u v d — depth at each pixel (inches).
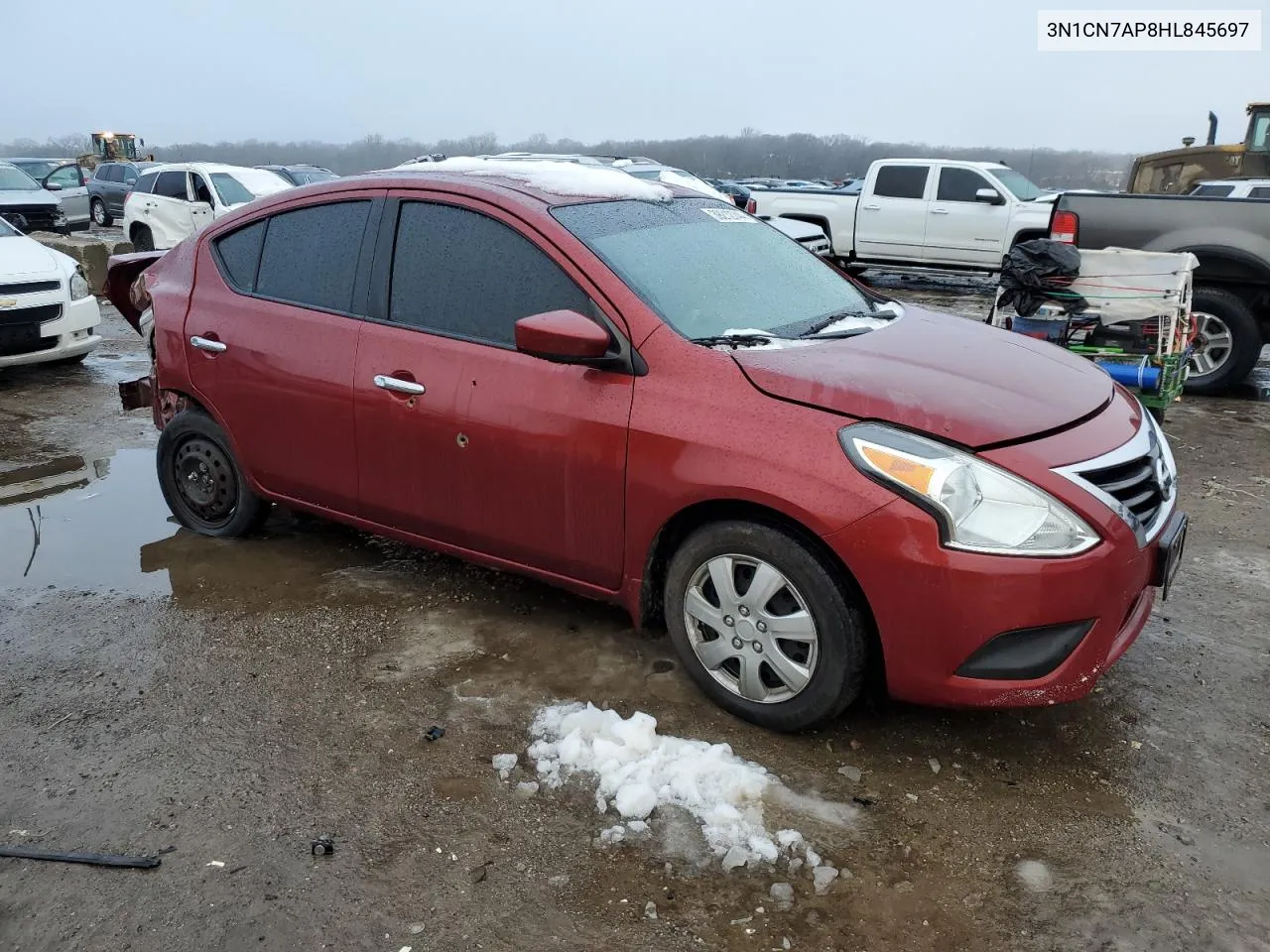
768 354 118.3
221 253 165.5
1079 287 254.7
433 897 92.3
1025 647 103.3
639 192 150.3
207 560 169.6
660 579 127.1
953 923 89.4
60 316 308.3
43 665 134.8
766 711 116.6
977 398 110.5
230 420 162.9
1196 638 143.7
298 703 125.1
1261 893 93.1
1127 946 86.8
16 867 96.6
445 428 134.5
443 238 139.1
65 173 922.7
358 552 173.2
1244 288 294.5
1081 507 101.8
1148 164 619.5
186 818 103.5
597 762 110.7
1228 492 209.3
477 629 144.4
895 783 109.1
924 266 549.0
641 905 91.1
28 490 207.6
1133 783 109.9
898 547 102.0
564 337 115.4
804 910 90.7
